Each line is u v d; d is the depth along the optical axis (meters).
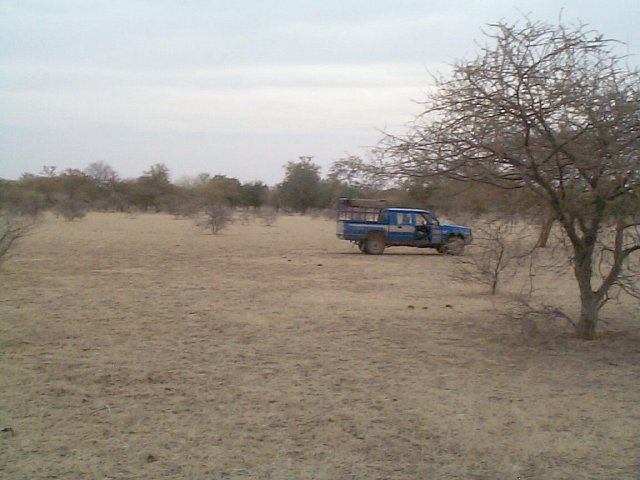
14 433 7.62
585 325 12.66
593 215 11.65
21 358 11.22
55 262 28.06
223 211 58.56
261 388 9.54
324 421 8.12
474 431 7.77
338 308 16.83
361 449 7.21
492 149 10.81
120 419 8.15
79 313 15.71
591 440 7.50
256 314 15.82
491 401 8.94
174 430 7.77
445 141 10.92
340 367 10.78
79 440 7.42
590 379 10.05
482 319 15.13
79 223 65.12
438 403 8.84
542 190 11.59
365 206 35.56
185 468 6.65
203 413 8.41
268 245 39.78
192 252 34.22
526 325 13.05
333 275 24.47
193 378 10.05
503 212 12.76
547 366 10.80
